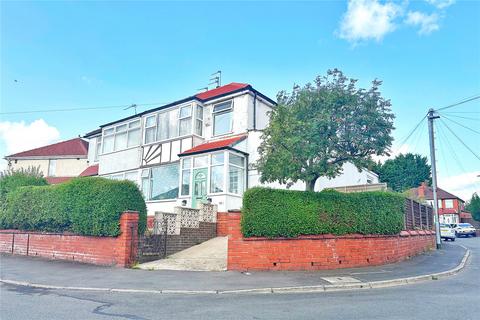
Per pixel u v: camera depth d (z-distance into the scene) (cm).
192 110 2155
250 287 914
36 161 3553
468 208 5616
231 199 1806
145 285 938
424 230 1905
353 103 1171
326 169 1212
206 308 715
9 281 1000
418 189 4428
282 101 1329
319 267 1174
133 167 2352
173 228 1431
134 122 2439
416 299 797
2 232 1623
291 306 731
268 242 1157
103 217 1233
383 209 1362
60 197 1381
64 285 945
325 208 1222
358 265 1247
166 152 2198
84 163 3472
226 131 2105
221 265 1194
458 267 1298
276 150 1249
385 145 1200
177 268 1170
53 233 1424
